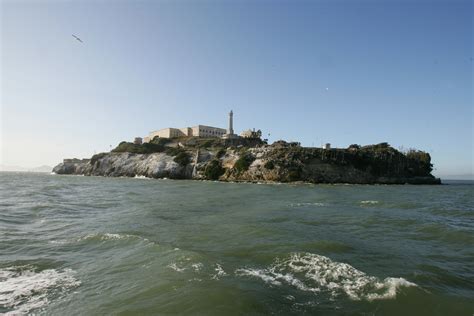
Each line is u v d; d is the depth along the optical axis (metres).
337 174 128.12
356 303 10.71
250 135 198.50
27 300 10.94
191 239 19.36
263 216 29.11
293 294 11.29
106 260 15.15
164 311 9.67
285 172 124.25
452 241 20.44
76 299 10.88
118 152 181.38
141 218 27.53
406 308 10.46
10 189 60.78
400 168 141.88
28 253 16.52
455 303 10.89
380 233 22.61
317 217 29.27
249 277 12.75
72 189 66.06
